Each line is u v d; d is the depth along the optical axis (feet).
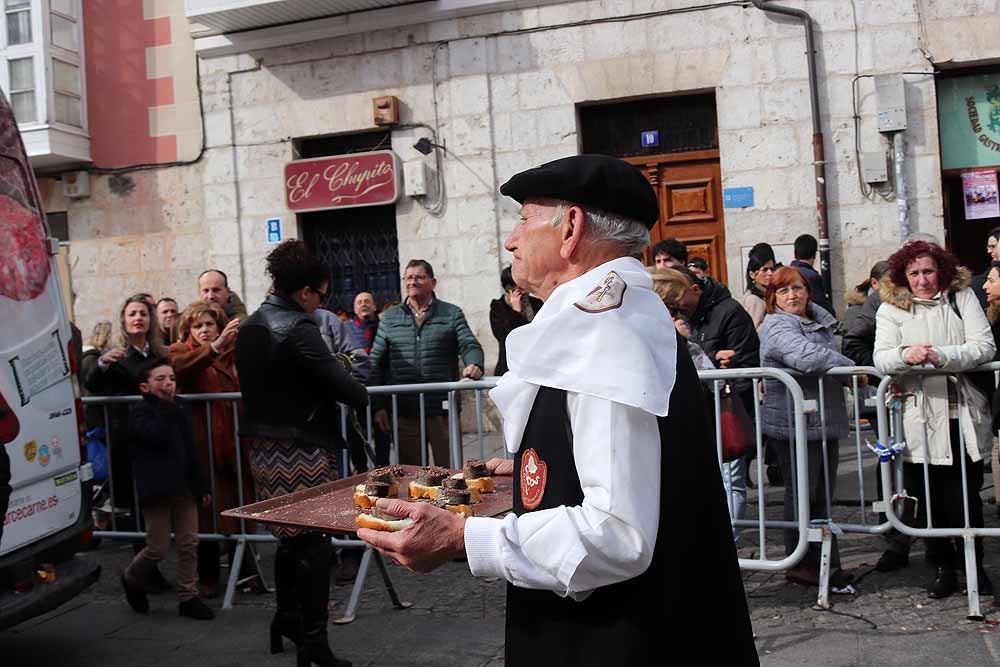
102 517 20.33
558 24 33.71
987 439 15.21
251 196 36.99
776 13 31.86
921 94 31.14
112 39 38.19
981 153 31.65
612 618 5.48
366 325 30.94
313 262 14.40
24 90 37.19
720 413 15.94
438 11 34.40
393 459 18.39
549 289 6.13
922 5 30.99
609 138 34.45
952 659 13.20
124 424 19.66
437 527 5.81
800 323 16.60
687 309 16.74
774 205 32.17
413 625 15.98
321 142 37.09
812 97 31.53
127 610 17.70
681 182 33.83
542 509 5.53
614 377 5.27
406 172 35.19
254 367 14.15
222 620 16.92
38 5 36.78
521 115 34.22
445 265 35.17
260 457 14.23
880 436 15.64
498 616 16.26
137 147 38.19
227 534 18.02
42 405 15.02
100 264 38.83
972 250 32.24
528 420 5.72
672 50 32.78
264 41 36.29
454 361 22.15
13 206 15.12
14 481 14.25
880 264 25.16
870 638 14.16
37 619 17.43
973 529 14.99
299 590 13.43
